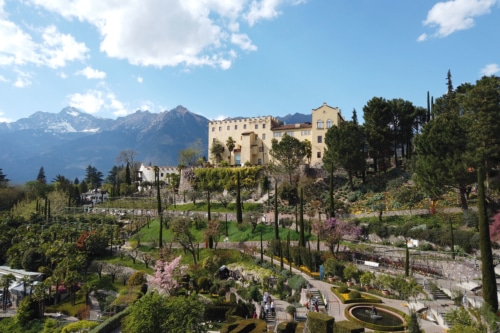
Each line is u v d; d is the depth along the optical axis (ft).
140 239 262.47
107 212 344.49
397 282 138.41
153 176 517.14
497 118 183.11
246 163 372.17
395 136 304.71
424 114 309.42
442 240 172.35
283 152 304.30
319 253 180.96
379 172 304.91
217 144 410.31
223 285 166.91
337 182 301.43
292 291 153.89
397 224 206.18
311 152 355.77
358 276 155.33
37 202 366.43
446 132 182.60
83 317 171.32
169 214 299.99
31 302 174.29
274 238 221.87
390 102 309.83
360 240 206.18
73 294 197.06
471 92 195.62
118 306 167.02
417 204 219.61
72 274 195.72
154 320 95.09
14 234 281.13
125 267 225.56
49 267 232.32
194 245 235.81
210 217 264.93
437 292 134.10
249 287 157.79
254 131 404.57
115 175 643.45
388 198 243.40
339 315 120.57
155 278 168.45
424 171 188.14
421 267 162.09
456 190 218.59
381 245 191.83
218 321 133.39
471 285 132.16
